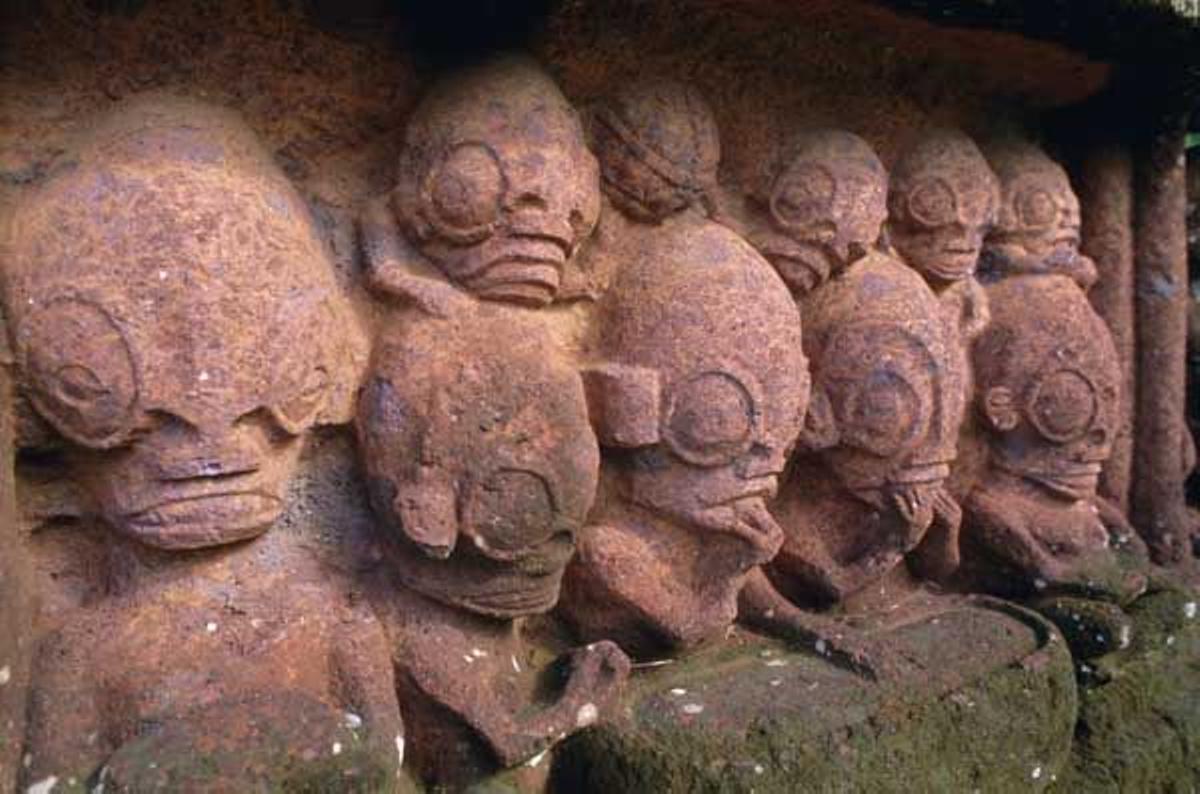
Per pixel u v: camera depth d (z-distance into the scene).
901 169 1.49
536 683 1.14
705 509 1.19
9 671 0.85
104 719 0.90
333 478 1.08
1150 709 1.61
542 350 1.07
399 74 1.14
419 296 1.06
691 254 1.21
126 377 0.90
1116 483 1.76
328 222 1.10
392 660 1.04
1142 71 1.52
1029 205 1.59
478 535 1.01
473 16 1.11
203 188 0.95
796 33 1.33
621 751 1.09
